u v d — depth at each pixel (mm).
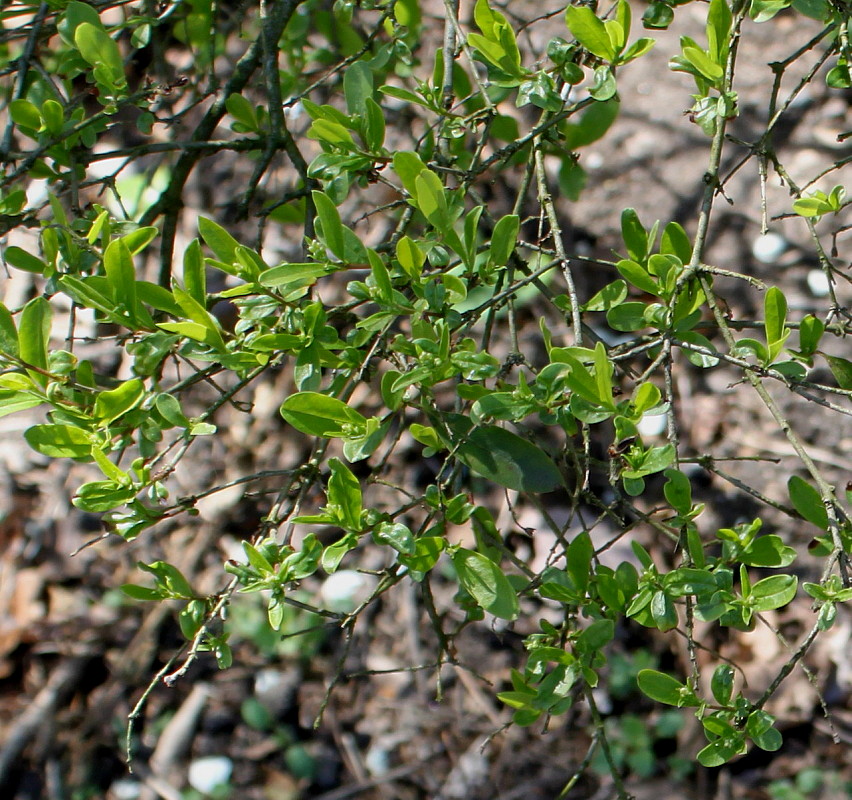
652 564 695
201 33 1042
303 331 725
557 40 783
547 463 753
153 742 1373
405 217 844
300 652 1432
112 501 725
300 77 1099
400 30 896
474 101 929
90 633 1446
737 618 705
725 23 747
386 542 707
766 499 750
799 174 1575
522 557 1398
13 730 1361
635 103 1684
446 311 720
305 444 1478
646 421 1491
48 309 711
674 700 704
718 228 1582
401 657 1411
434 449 748
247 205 931
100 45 820
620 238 1585
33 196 1212
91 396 733
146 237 742
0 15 877
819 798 1253
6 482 1562
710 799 1274
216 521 1459
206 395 1523
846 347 1473
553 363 701
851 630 1342
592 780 1303
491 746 1337
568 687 732
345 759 1354
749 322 811
